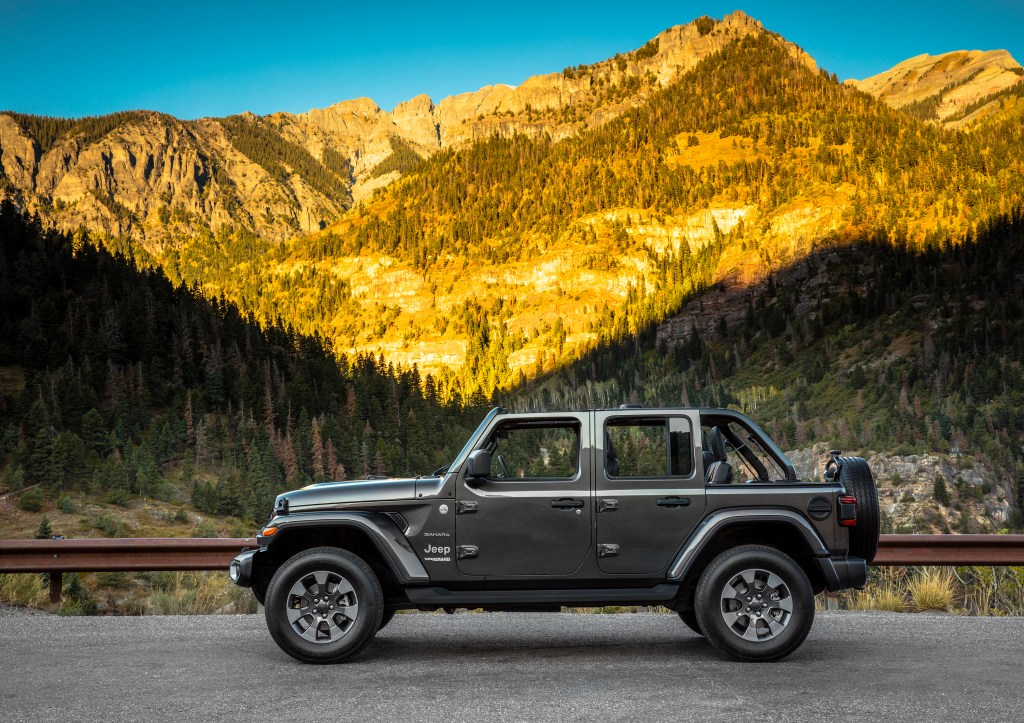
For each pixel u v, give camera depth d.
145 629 7.74
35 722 4.59
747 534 6.36
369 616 6.07
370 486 6.41
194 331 193.38
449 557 6.21
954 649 6.53
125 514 117.38
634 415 6.38
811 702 4.85
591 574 6.18
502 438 6.48
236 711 4.78
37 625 7.95
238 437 153.12
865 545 6.26
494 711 4.73
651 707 4.77
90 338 170.50
